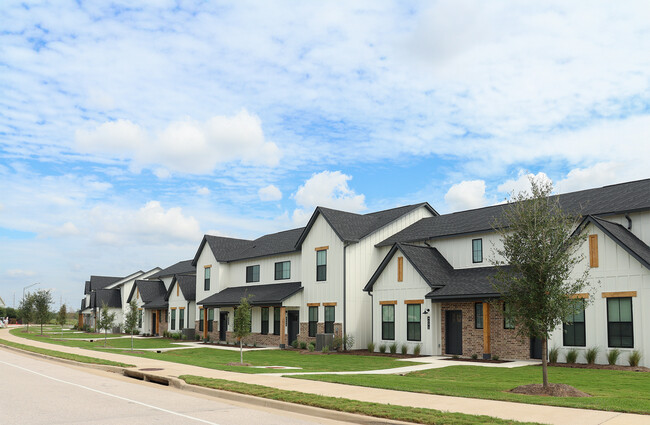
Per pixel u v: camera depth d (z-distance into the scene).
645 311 21.19
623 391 15.20
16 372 21.05
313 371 21.41
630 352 21.53
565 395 14.09
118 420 10.98
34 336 53.88
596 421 10.16
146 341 46.16
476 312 27.03
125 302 67.88
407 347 29.41
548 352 23.95
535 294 14.72
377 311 31.31
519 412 11.22
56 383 17.50
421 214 37.22
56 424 10.56
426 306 28.62
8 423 10.65
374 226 36.00
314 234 36.34
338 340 32.72
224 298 42.66
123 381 18.39
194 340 47.28
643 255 21.52
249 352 33.34
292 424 10.79
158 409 12.41
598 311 22.58
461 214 34.00
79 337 54.06
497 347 26.14
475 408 11.76
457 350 27.91
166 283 60.25
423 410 11.42
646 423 9.94
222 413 11.98
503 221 28.31
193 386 16.09
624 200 25.06
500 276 15.77
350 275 33.53
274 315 38.84
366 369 22.55
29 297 67.12
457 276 28.86
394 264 30.64
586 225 23.22
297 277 39.12
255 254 43.34
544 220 15.13
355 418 11.18
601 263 22.64
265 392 14.20
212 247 47.28
